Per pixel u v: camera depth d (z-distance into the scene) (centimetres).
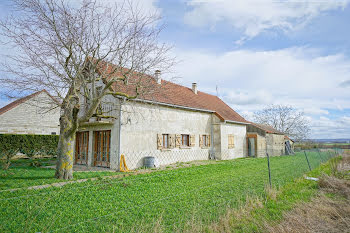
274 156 2495
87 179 946
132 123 1387
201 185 863
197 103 1981
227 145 2086
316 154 2339
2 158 1745
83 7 930
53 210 564
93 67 975
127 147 1345
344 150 3600
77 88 1004
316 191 823
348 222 507
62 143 967
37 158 2067
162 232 441
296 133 4125
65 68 943
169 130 1631
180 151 1705
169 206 611
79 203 621
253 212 577
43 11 871
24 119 2342
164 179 962
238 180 957
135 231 455
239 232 472
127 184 841
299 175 1111
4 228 456
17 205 587
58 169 954
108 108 1416
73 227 471
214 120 2056
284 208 618
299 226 488
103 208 589
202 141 1936
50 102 1013
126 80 1020
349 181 905
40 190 735
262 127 2642
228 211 527
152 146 1494
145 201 655
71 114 962
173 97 1745
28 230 437
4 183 848
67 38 906
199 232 438
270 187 783
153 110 1527
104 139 1476
